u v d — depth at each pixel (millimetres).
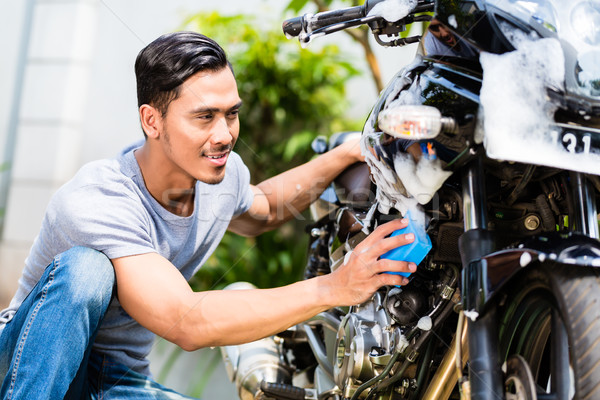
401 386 1235
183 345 1163
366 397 1255
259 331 1132
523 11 979
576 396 861
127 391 1323
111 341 1340
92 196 1239
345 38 3172
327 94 3115
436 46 1071
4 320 1341
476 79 988
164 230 1311
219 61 1239
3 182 2957
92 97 3021
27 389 1143
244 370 1651
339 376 1289
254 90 3027
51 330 1159
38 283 1214
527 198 1082
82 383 1226
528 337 984
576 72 940
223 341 1143
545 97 936
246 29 2998
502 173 1032
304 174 1552
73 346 1170
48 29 3014
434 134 963
